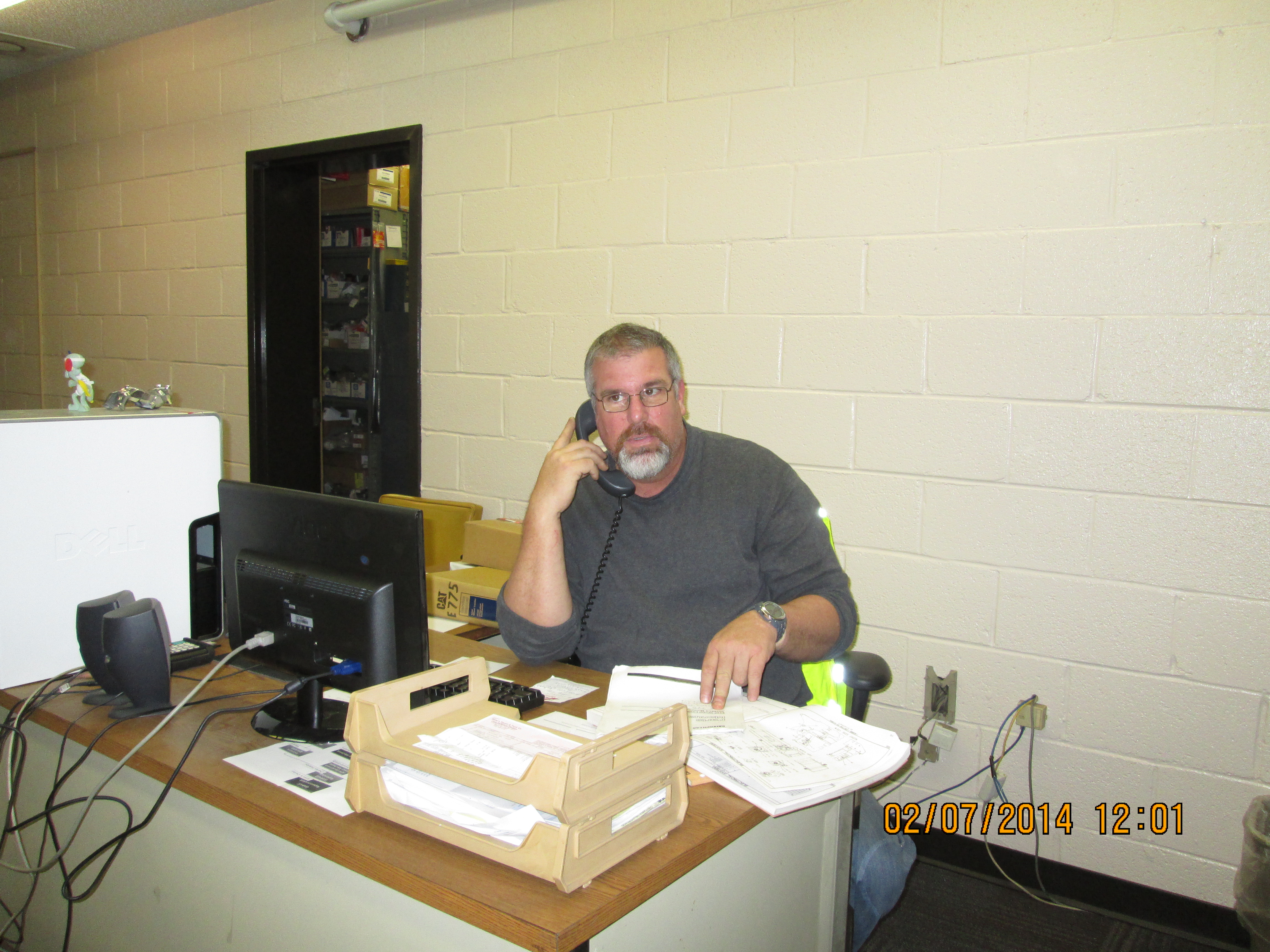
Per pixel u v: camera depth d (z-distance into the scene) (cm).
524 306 266
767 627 132
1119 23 183
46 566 147
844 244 215
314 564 131
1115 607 192
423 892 89
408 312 341
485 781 89
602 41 247
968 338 202
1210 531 182
